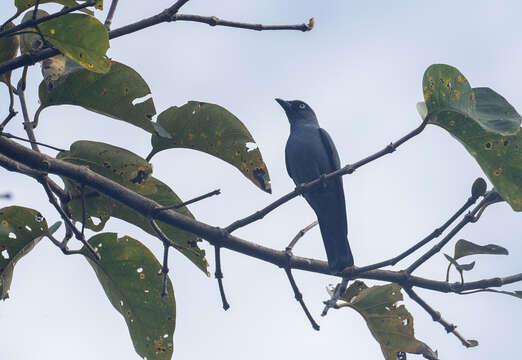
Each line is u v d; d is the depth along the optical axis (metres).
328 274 8.51
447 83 6.93
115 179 8.18
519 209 7.04
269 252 8.34
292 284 8.45
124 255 8.23
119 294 8.45
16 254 7.71
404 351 8.75
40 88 7.66
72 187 8.20
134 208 7.79
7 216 7.58
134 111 7.85
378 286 8.77
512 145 6.95
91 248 7.73
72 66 7.63
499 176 7.04
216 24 7.38
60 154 8.02
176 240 8.57
